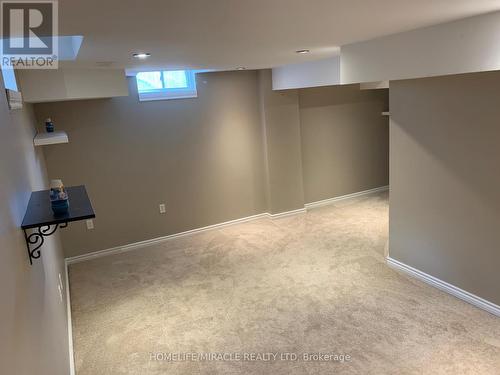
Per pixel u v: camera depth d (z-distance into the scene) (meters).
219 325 3.10
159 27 1.79
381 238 4.67
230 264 4.23
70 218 1.43
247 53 3.01
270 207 5.61
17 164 1.67
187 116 4.92
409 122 3.40
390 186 3.75
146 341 2.95
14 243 1.20
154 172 4.86
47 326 1.76
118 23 1.64
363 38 2.73
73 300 3.64
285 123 5.44
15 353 1.00
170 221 5.07
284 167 5.55
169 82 4.80
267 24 1.88
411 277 3.67
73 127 4.35
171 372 2.60
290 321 3.08
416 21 2.17
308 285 3.64
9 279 1.04
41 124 4.19
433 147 3.23
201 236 5.15
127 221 4.82
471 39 2.19
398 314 3.07
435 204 3.31
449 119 3.05
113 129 4.55
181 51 2.66
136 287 3.84
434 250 3.40
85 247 4.65
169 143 4.88
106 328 3.16
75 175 4.45
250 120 5.34
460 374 2.40
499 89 2.66
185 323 3.16
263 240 4.86
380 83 5.35
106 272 4.23
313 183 5.99
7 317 0.95
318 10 1.65
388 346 2.70
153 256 4.59
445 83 3.02
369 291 3.46
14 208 1.31
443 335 2.77
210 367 2.62
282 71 4.88
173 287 3.79
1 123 1.36
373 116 6.25
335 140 6.01
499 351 2.57
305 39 2.52
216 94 5.05
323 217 5.57
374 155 6.43
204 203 5.25
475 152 2.90
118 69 3.56
